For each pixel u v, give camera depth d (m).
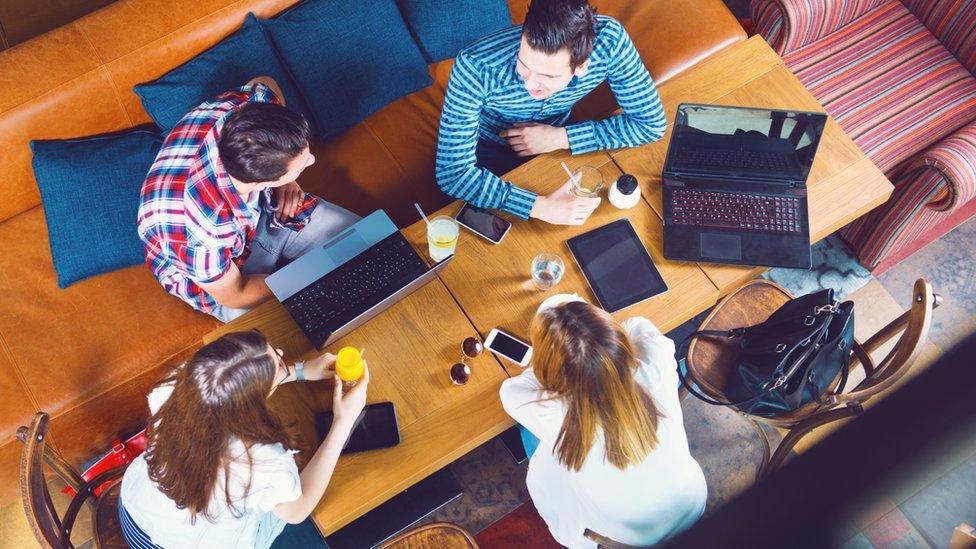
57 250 2.28
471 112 2.05
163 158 1.97
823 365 1.98
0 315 2.30
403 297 1.98
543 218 2.06
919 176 2.46
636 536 1.76
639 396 1.58
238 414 1.54
